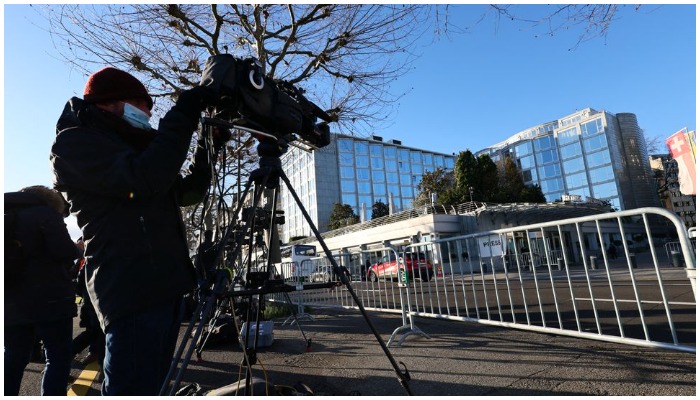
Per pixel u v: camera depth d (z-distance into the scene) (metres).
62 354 2.38
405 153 68.12
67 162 1.36
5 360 2.18
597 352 3.18
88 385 3.37
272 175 1.92
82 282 3.77
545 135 55.91
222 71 1.58
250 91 1.64
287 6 5.84
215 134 1.88
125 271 1.36
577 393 2.38
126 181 1.30
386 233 26.38
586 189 50.66
